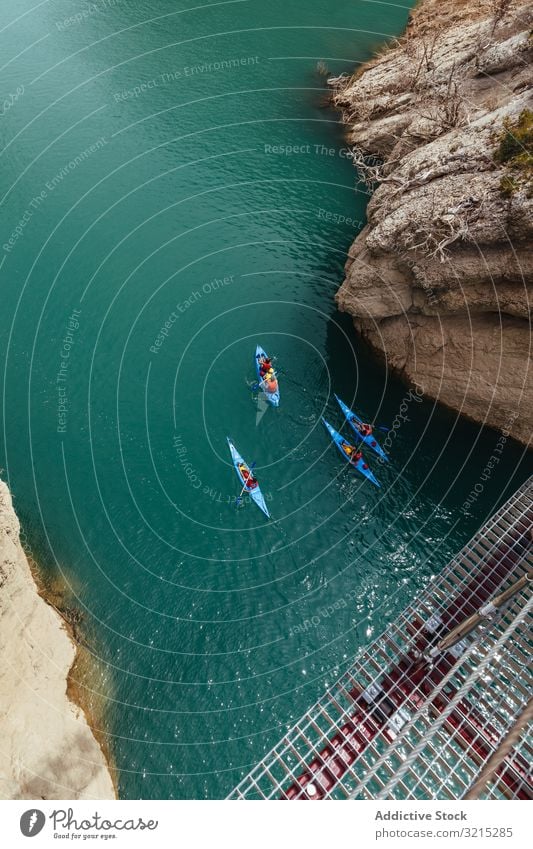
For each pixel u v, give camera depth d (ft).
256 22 149.28
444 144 76.64
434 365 75.41
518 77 88.33
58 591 60.90
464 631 38.37
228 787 51.93
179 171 108.88
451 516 68.95
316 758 37.42
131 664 57.77
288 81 132.16
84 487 68.59
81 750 50.16
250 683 57.62
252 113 123.34
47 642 54.75
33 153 108.47
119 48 136.05
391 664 42.42
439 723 28.91
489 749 37.19
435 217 66.59
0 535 50.75
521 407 69.97
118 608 61.00
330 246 98.27
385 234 70.79
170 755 53.16
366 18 154.40
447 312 71.05
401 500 70.28
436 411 77.41
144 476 70.28
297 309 88.33
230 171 110.22
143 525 66.80
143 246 94.53
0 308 84.23
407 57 123.13
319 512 69.41
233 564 65.26
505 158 65.67
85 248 93.25
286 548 66.64
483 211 62.90
